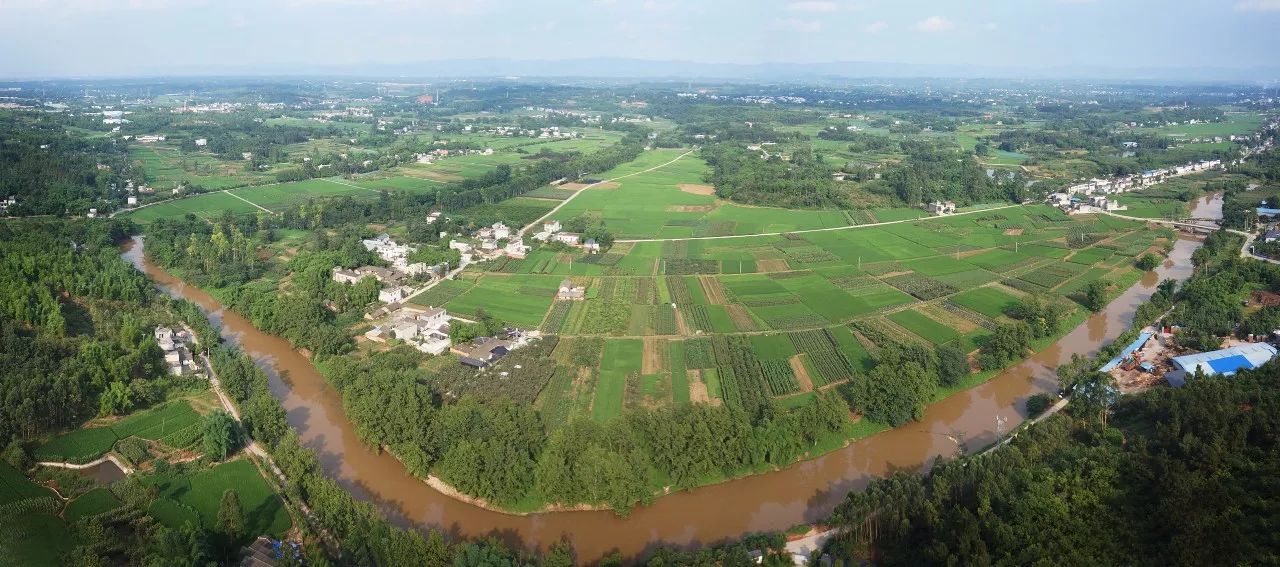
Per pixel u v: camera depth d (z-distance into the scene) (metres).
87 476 139.75
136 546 116.69
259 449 148.88
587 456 130.75
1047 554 106.00
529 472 134.25
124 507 125.56
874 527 119.06
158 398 167.12
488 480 131.62
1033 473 124.75
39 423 148.38
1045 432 140.25
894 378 161.38
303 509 128.25
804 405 162.00
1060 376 174.75
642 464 133.88
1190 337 196.12
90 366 165.12
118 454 144.88
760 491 139.00
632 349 193.25
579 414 159.62
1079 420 152.75
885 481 130.00
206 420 147.75
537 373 175.25
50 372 162.12
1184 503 112.00
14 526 121.50
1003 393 178.12
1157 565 105.00
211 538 116.06
